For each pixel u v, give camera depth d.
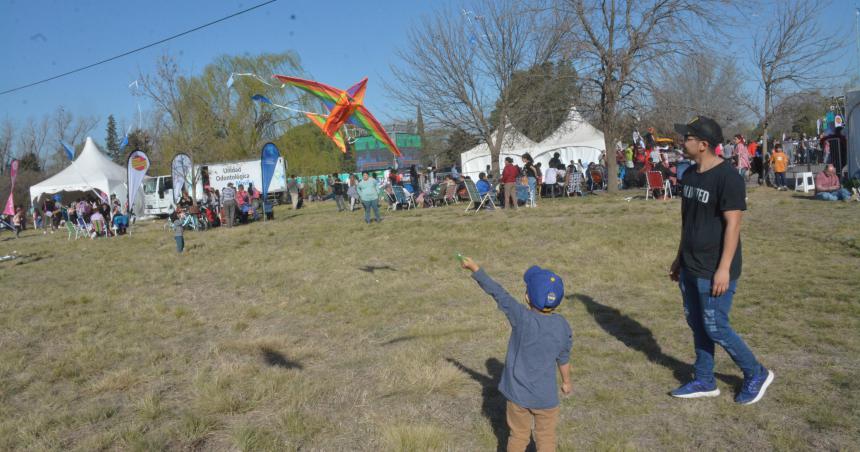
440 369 4.98
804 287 6.80
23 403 5.13
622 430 3.82
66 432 4.39
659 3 19.75
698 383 4.20
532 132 27.25
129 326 7.62
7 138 50.47
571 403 4.25
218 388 4.90
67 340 7.18
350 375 5.17
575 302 7.03
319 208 28.88
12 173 27.14
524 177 18.25
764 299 6.45
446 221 15.73
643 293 7.29
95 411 4.69
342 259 11.56
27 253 17.81
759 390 4.03
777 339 5.22
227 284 10.20
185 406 4.76
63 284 11.60
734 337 3.98
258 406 4.60
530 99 25.73
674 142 26.67
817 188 14.70
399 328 6.59
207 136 34.09
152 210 31.67
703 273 3.99
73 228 23.09
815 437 3.54
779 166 18.44
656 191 18.11
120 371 5.66
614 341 5.55
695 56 19.73
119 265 13.70
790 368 4.57
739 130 37.12
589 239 11.16
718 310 3.96
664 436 3.69
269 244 15.01
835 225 10.62
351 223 17.97
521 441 3.34
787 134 37.09
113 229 22.66
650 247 10.16
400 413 4.30
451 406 4.38
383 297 8.13
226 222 21.73
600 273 8.48
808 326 5.50
